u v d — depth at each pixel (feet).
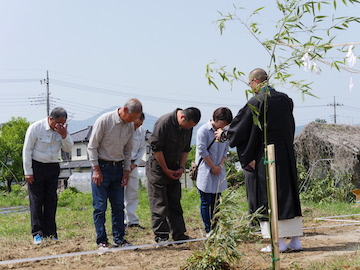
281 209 18.62
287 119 18.93
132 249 21.02
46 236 24.67
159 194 22.07
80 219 36.42
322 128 61.93
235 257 16.37
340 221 31.48
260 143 18.86
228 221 16.38
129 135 21.61
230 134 19.13
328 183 57.82
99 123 20.95
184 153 22.68
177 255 19.58
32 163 24.17
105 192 21.47
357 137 60.08
